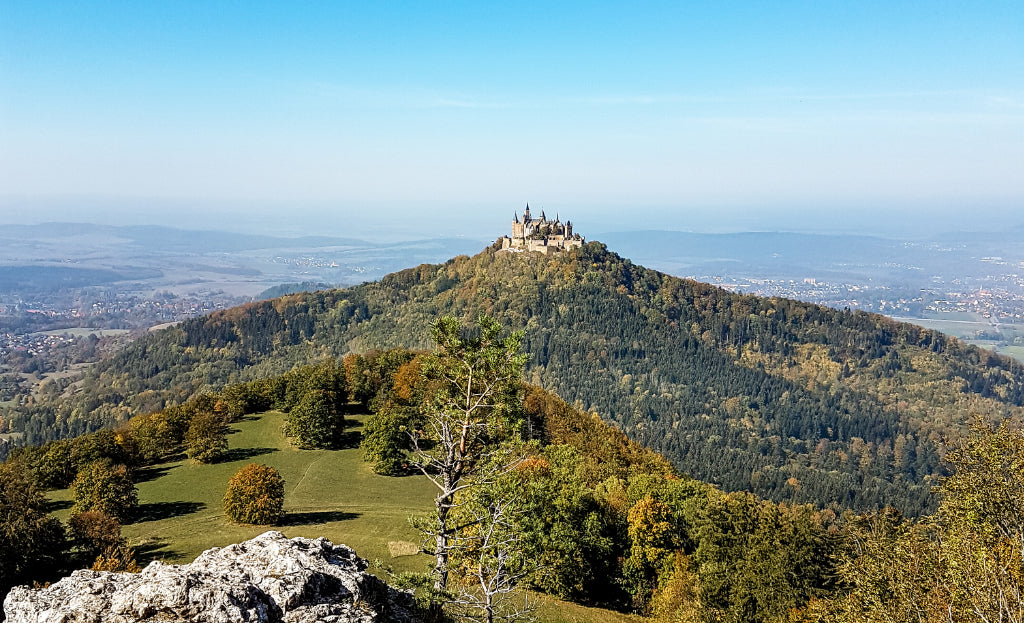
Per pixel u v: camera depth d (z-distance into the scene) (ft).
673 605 150.20
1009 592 62.90
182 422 311.68
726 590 135.23
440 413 81.97
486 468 79.20
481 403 80.28
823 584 120.37
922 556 76.79
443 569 73.61
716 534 145.07
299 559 54.65
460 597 77.46
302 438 298.35
